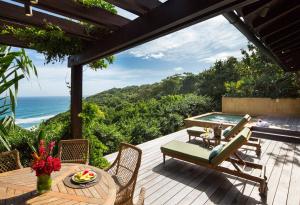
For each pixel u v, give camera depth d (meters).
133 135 8.77
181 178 3.78
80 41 3.92
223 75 16.50
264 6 2.27
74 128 4.69
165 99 13.78
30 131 4.86
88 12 2.76
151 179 3.75
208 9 1.92
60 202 1.72
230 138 5.51
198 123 8.88
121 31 3.08
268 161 4.58
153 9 2.48
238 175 3.36
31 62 3.33
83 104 4.91
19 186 2.01
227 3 1.81
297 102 10.29
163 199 3.07
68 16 2.72
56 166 1.89
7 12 2.77
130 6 2.39
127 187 2.16
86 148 3.21
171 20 2.23
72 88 4.64
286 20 3.08
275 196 3.10
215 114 11.80
